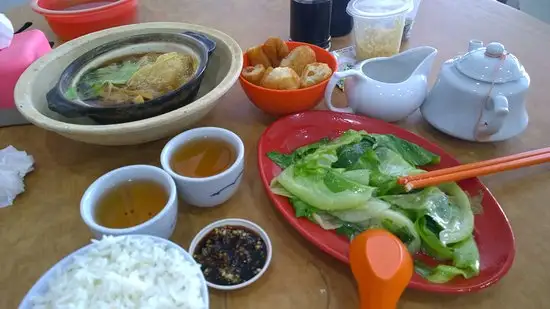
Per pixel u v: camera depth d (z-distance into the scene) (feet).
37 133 2.79
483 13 4.00
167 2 4.38
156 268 1.65
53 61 2.73
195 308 1.52
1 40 2.77
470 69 2.46
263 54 2.93
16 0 6.06
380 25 3.14
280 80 2.59
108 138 2.22
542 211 2.20
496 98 2.33
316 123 2.65
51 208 2.29
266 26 3.90
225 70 2.82
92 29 3.53
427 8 4.11
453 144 2.64
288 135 2.59
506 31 3.70
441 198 2.06
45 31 3.84
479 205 2.12
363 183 2.13
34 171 2.51
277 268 1.97
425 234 1.94
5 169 2.40
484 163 2.23
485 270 1.85
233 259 1.94
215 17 4.07
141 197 2.04
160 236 1.92
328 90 2.67
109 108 2.21
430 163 2.39
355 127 2.63
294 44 3.07
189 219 2.20
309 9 3.26
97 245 1.71
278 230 2.14
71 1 3.72
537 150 2.34
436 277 1.81
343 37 3.74
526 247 2.03
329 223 2.06
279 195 2.18
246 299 1.85
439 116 2.61
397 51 3.29
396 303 1.75
